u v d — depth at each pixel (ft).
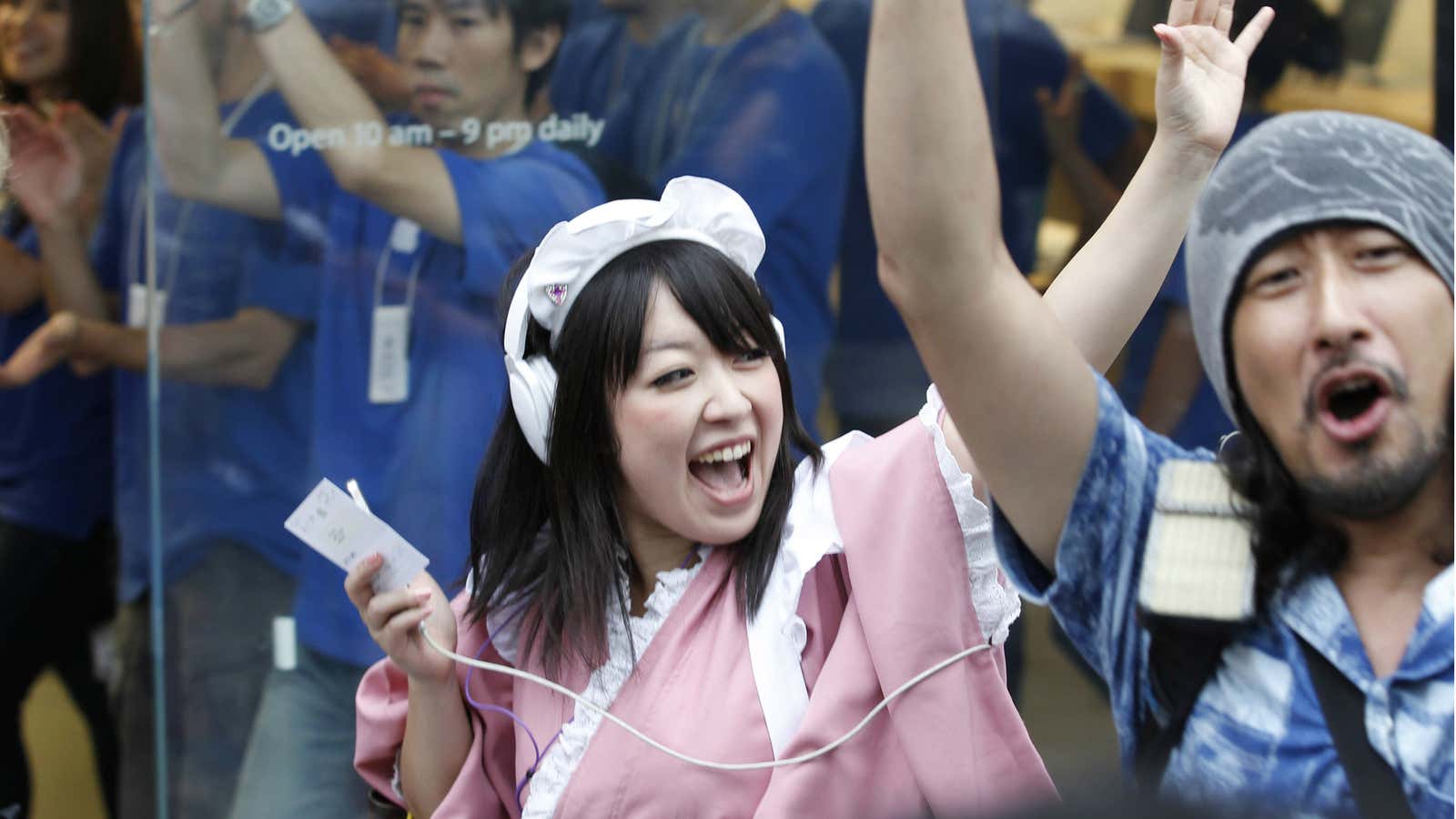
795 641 9.47
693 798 9.14
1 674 20.20
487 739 10.35
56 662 20.52
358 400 16.28
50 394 19.92
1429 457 7.55
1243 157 8.30
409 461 16.20
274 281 16.30
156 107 16.21
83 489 20.33
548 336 10.02
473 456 16.06
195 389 16.63
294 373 16.46
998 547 8.09
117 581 20.29
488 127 15.72
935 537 9.18
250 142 16.14
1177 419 13.53
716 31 15.28
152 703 19.39
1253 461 7.91
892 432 9.87
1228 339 8.24
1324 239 7.95
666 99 15.40
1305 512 7.73
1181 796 4.06
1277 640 7.62
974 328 6.98
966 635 9.16
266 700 16.79
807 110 15.25
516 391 9.88
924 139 6.67
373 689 10.86
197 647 16.92
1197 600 7.73
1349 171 7.94
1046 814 4.00
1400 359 7.80
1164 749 7.72
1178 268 13.47
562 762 9.61
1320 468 7.74
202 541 16.78
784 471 9.95
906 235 6.79
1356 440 7.72
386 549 9.82
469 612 10.44
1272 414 8.04
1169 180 9.18
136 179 19.53
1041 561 8.04
